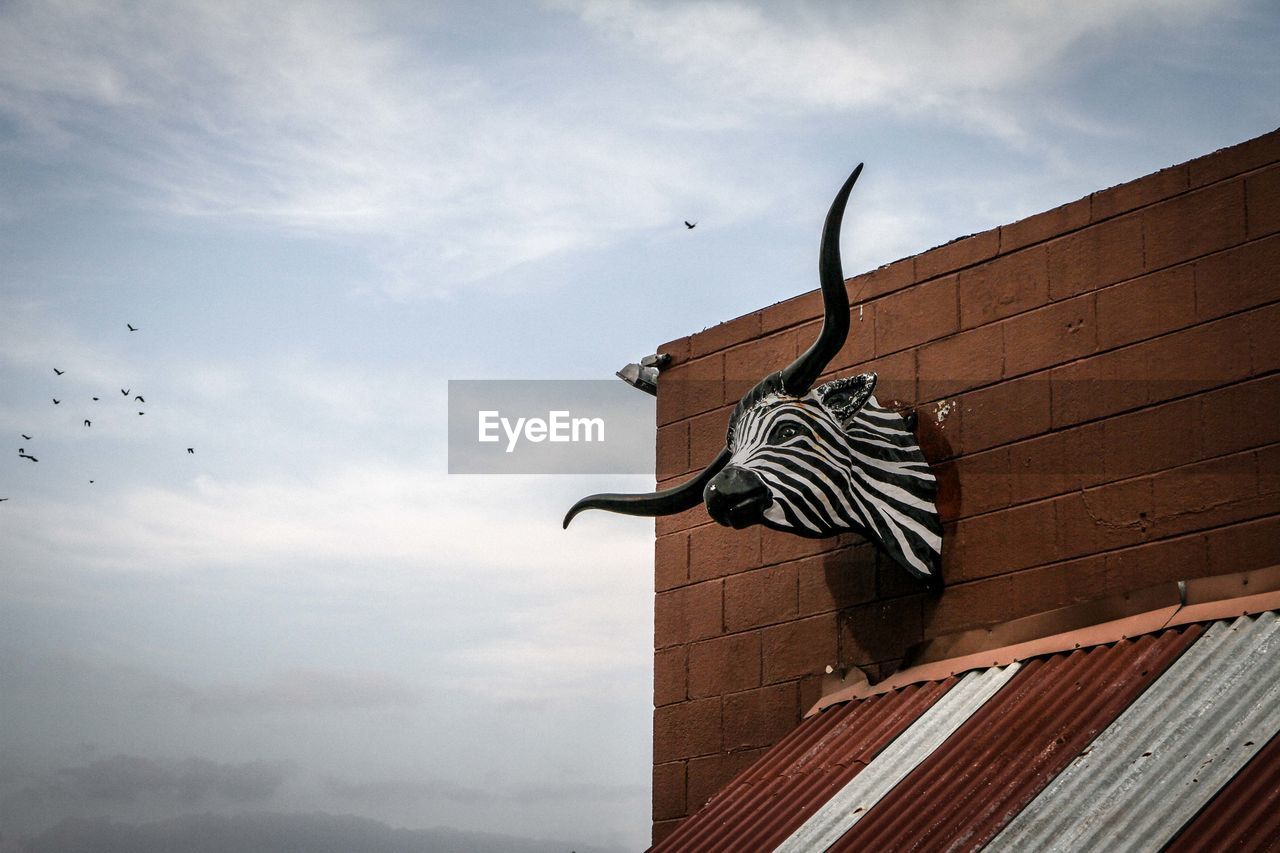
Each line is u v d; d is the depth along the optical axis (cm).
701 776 1064
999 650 915
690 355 1145
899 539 953
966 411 975
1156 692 789
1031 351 953
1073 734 794
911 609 976
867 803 848
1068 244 951
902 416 985
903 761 869
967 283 992
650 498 973
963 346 986
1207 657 795
